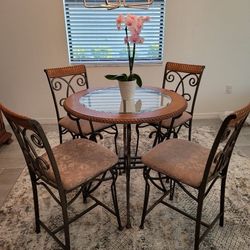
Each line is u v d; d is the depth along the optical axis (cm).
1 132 267
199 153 149
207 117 346
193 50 313
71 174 133
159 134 215
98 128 210
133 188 198
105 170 141
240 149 258
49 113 334
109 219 166
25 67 309
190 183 128
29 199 186
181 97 187
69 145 160
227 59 320
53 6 283
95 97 189
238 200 182
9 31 291
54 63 309
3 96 322
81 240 150
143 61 317
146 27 304
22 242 149
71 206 179
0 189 198
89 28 301
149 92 200
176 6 290
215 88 335
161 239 150
